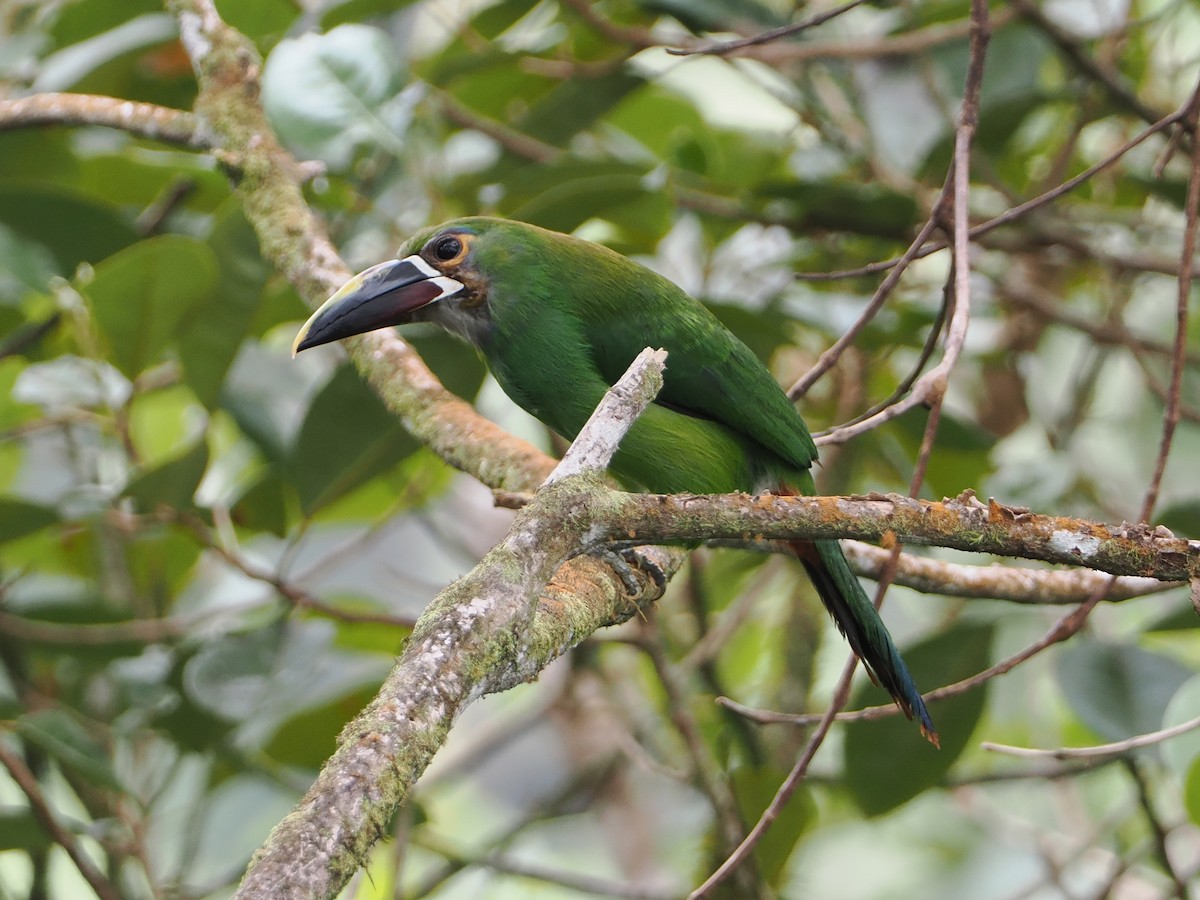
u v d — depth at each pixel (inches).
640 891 391.5
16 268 356.5
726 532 203.9
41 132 386.9
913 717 280.4
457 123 436.5
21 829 345.7
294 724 375.2
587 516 201.8
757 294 474.9
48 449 493.0
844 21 460.1
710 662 403.2
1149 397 492.4
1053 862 424.2
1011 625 403.2
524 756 575.2
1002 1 423.2
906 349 497.4
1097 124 486.0
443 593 188.2
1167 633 377.4
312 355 474.6
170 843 438.9
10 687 392.2
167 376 427.2
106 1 390.0
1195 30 523.2
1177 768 290.5
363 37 356.5
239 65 330.6
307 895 145.6
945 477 431.5
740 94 528.1
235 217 335.6
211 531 375.2
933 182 447.8
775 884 386.9
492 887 529.3
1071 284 521.3
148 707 376.5
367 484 395.2
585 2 386.6
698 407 317.1
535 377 316.2
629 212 358.9
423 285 312.3
